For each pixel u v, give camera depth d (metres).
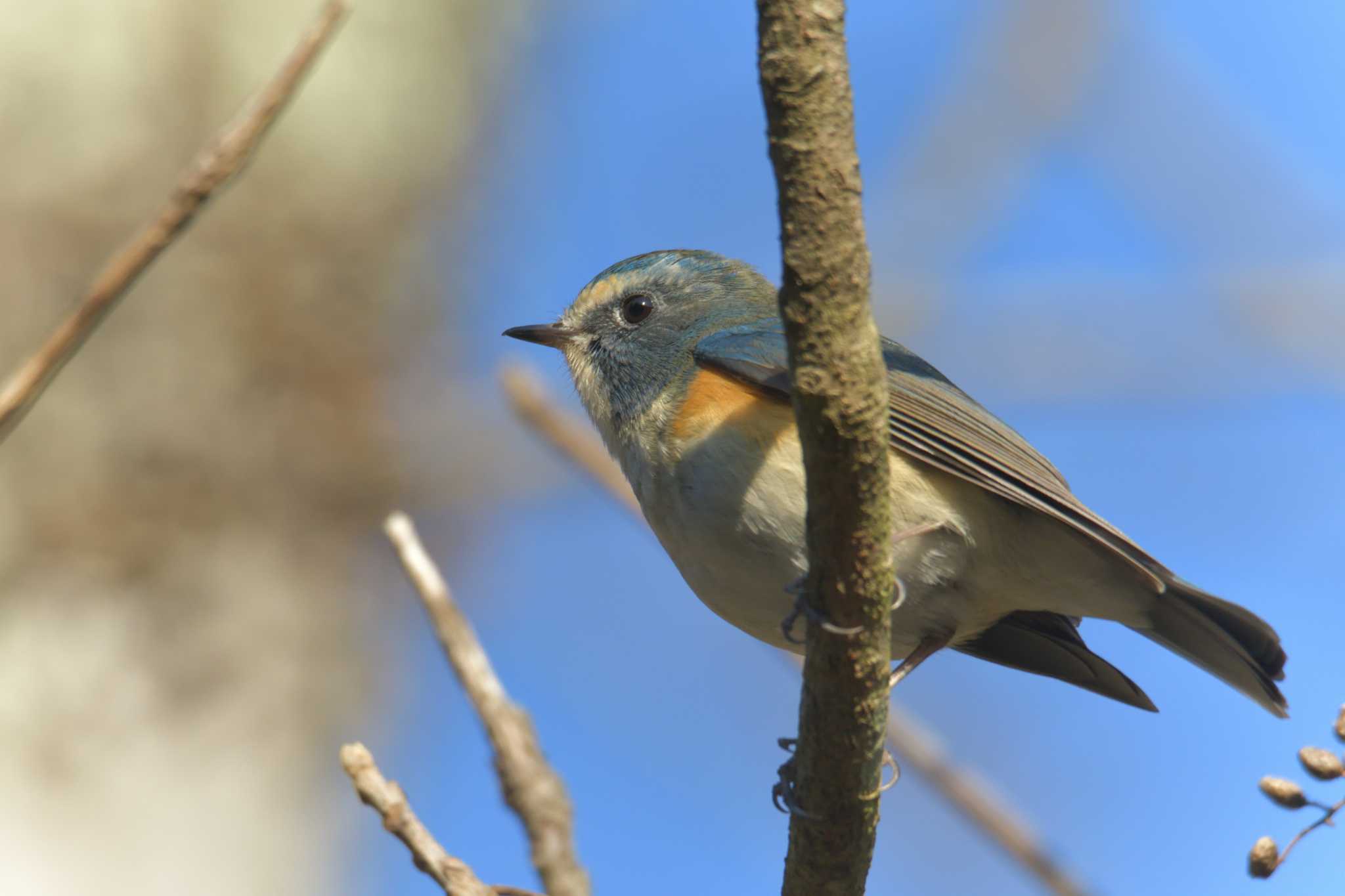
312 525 13.38
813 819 6.69
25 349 12.41
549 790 7.38
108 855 11.52
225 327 13.37
